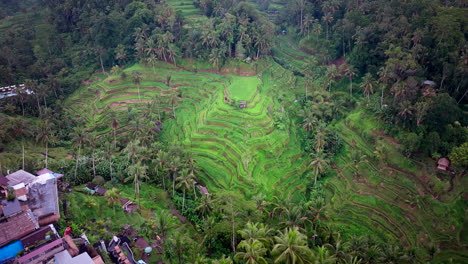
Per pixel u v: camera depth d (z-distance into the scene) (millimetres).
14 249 52281
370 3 127500
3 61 124938
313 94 113125
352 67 111938
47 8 159000
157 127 106125
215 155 94938
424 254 72000
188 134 104000
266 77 127250
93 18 138500
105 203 72062
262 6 181750
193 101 120000
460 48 96562
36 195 63719
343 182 89562
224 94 114938
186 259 61188
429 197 80312
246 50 129375
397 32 109375
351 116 103688
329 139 99062
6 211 57188
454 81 93812
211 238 66000
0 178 65438
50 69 130625
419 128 87938
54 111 114188
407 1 120312
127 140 103000
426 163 85000
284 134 99250
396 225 78062
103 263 53625
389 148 90812
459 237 73375
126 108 117312
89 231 62062
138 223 68625
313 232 68062
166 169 78438
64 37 143250
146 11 136500
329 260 51969
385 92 104062
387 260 63250
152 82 127625
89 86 128500
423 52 101562
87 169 83750
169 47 127750
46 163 80938
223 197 77625
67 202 67812
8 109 105688
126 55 134875
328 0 139625
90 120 113188
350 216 81750
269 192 85125
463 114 90562
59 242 52219
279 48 148625
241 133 98875
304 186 89625
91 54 136750
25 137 95250
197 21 144625
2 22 154500
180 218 75500
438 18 104125
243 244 54844
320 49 134125
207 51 130500
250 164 90125
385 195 84000
